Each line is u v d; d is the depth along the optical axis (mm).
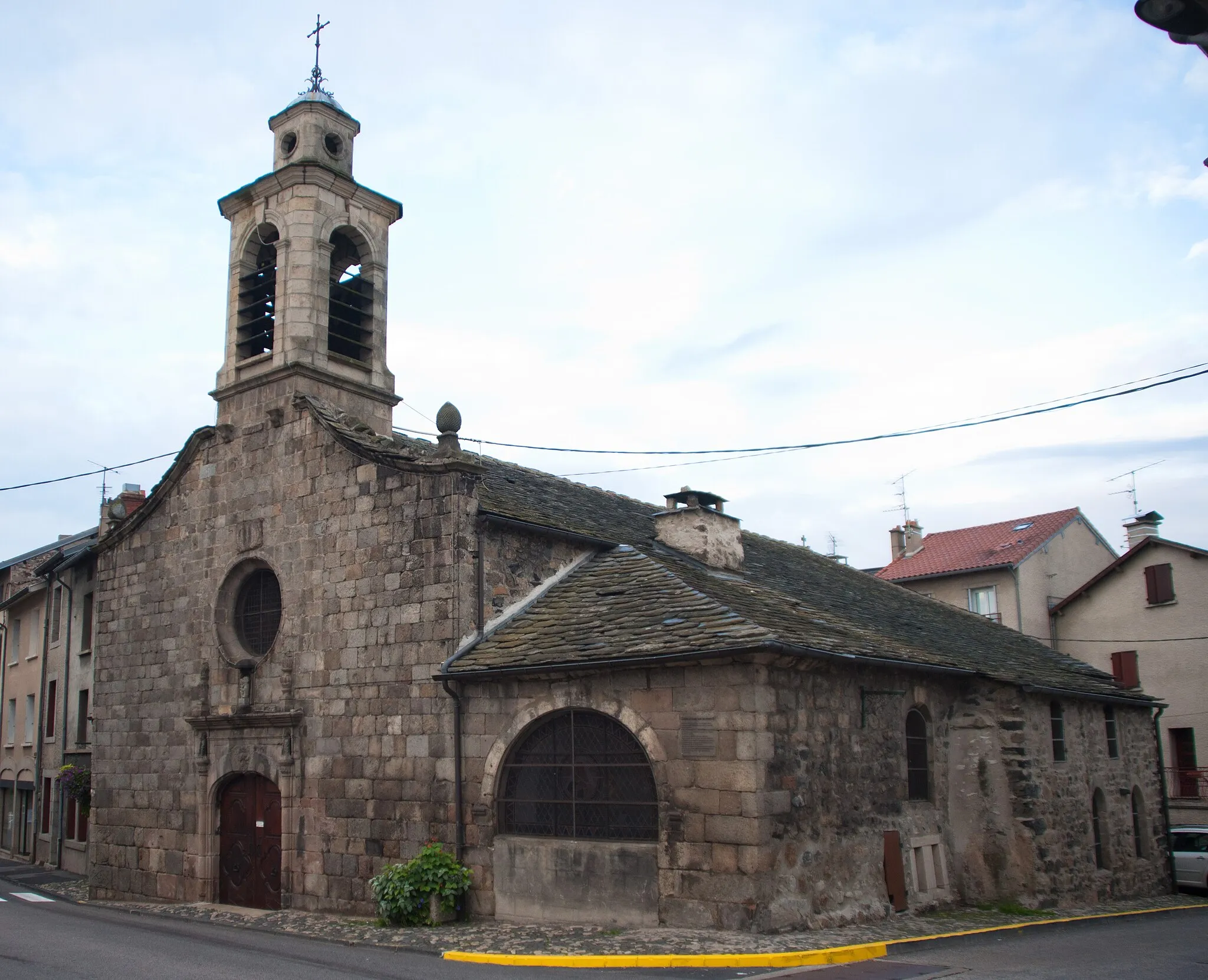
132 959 11242
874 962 10898
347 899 15172
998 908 16203
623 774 13227
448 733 14523
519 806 13961
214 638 17969
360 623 15797
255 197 18891
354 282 19078
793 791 12688
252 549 17656
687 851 12383
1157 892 22031
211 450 18781
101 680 20109
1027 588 34562
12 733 33406
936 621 22875
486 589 15148
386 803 15008
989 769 16875
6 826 33094
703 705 12562
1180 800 29688
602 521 18844
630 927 12570
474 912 13875
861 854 14016
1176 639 31156
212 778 17578
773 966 10578
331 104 18922
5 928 14195
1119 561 32562
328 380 17859
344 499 16422
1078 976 10031
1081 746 19906
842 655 13539
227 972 10352
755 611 14086
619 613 14297
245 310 18828
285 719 16266
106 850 19250
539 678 13781
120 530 20234
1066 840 18219
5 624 35375
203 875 17344
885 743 15180
